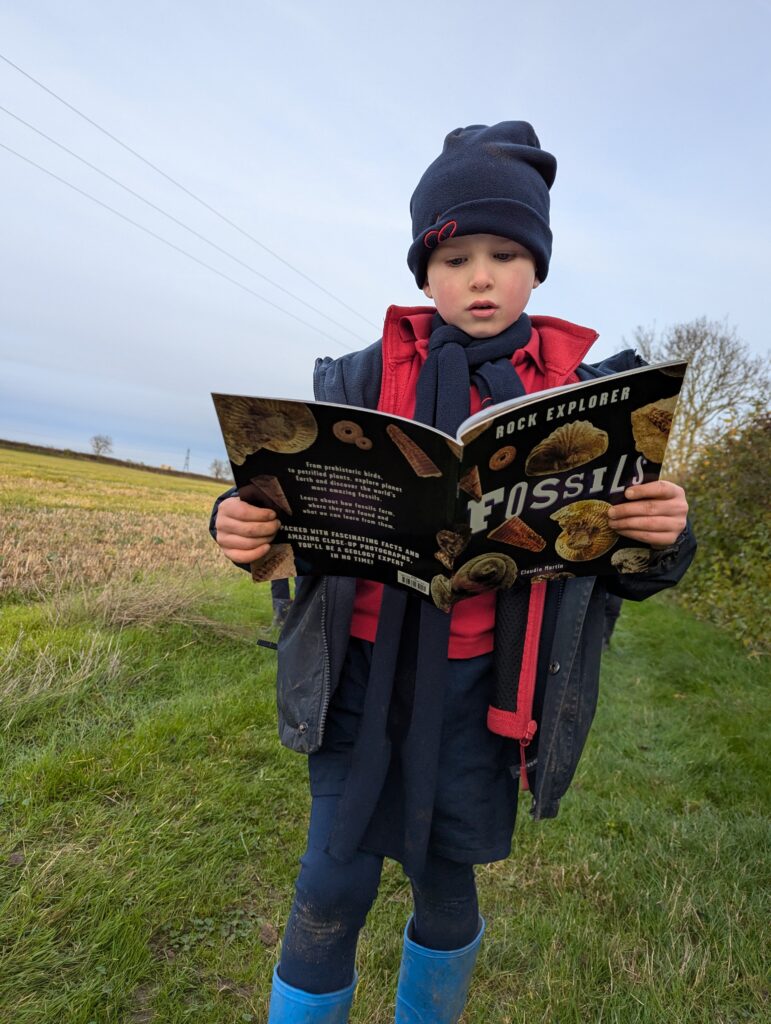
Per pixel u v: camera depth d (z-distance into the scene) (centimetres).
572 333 142
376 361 145
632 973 197
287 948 128
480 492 103
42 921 192
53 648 388
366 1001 179
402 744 130
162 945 194
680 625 660
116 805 256
